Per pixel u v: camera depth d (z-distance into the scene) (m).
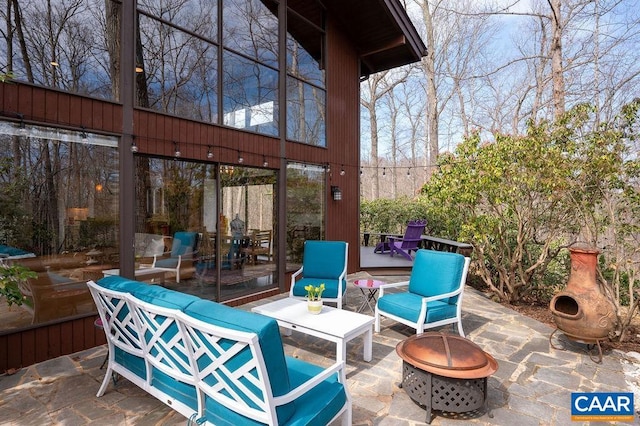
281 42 6.39
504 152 5.19
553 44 8.35
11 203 3.54
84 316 3.88
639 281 4.56
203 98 5.23
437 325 3.97
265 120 6.15
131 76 4.30
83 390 3.00
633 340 4.16
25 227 3.61
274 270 6.32
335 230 7.59
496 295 6.10
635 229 4.20
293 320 3.53
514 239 6.19
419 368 2.62
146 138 4.45
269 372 1.80
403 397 2.93
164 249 4.79
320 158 7.21
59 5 3.94
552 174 4.65
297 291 4.88
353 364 3.52
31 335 3.53
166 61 4.85
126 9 4.28
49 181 3.73
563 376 3.29
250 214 5.92
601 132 4.40
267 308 3.91
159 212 4.72
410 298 4.27
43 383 3.13
